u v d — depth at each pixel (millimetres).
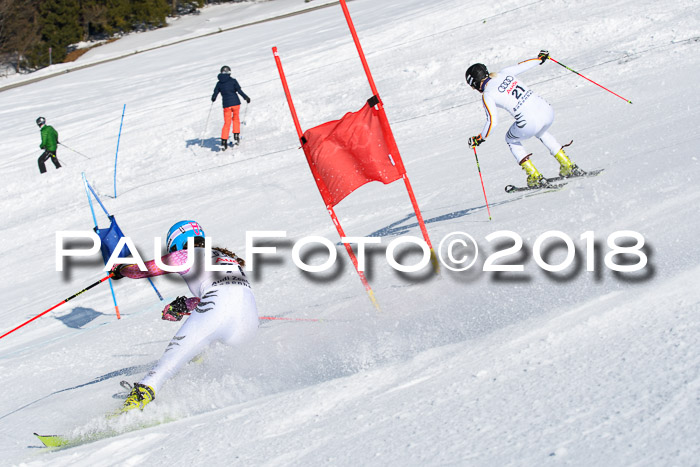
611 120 10914
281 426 3697
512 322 4324
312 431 3475
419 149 13922
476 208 8328
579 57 17766
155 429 4379
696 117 9047
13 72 58000
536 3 25344
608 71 15266
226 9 67000
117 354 7023
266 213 12797
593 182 7453
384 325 5184
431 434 3006
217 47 39906
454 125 15422
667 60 14594
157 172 19766
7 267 14453
